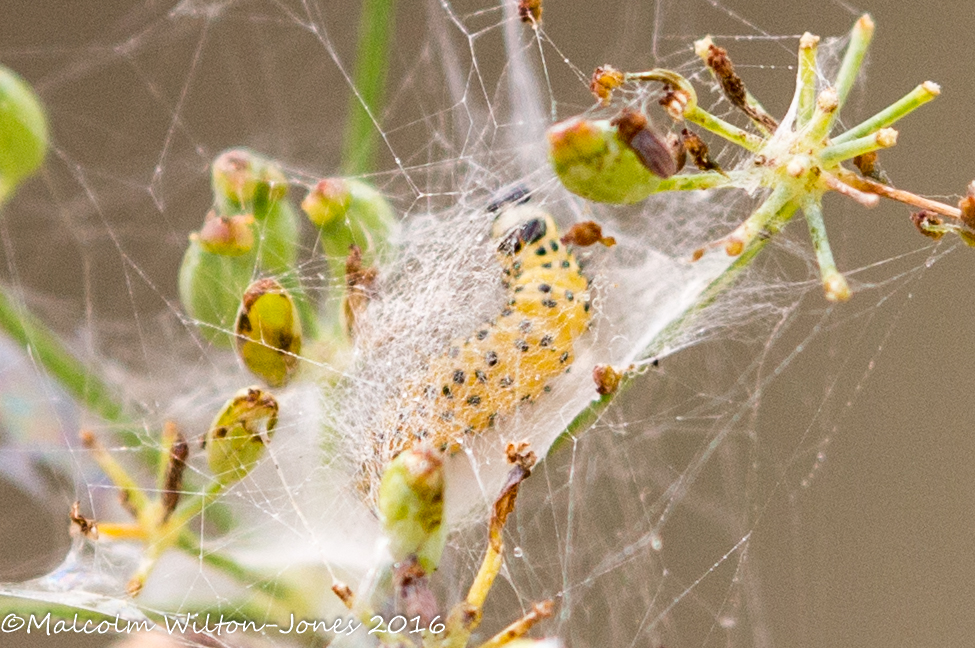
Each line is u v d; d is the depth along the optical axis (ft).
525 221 0.84
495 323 0.83
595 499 0.91
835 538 0.93
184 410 0.85
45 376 0.85
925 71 0.94
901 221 0.95
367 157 0.85
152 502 0.83
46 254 0.94
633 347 0.84
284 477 0.84
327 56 1.07
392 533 0.80
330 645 0.83
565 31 0.94
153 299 0.94
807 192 0.81
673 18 0.95
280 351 0.82
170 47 1.04
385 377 0.83
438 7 0.97
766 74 0.94
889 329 0.95
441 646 0.80
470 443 0.83
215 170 0.83
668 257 0.86
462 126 0.94
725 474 0.93
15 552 0.88
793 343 0.94
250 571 0.83
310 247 0.85
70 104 1.00
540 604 0.81
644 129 0.80
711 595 0.92
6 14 1.01
